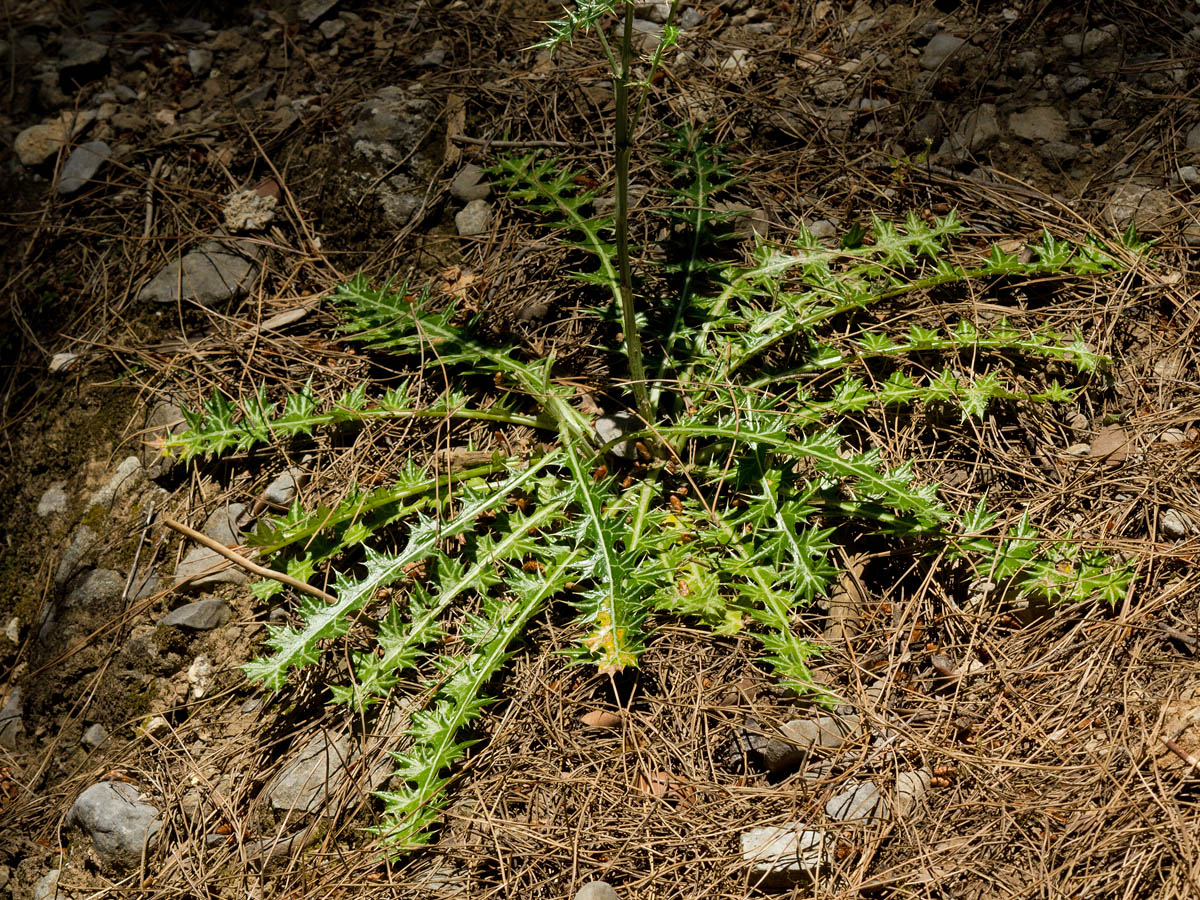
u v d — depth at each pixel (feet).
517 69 7.64
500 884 6.03
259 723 6.43
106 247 7.33
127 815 6.33
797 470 6.62
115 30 7.98
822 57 7.61
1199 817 5.86
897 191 7.23
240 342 7.02
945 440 6.68
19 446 7.11
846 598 6.41
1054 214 7.10
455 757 6.14
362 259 7.27
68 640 6.70
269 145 7.50
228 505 6.75
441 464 6.73
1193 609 6.23
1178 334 6.78
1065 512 6.49
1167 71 7.31
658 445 6.65
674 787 6.11
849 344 6.87
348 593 6.34
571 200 7.07
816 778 6.09
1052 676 6.19
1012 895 5.85
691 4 7.79
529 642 6.39
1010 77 7.41
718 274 7.07
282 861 6.21
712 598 6.30
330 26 7.86
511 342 6.92
